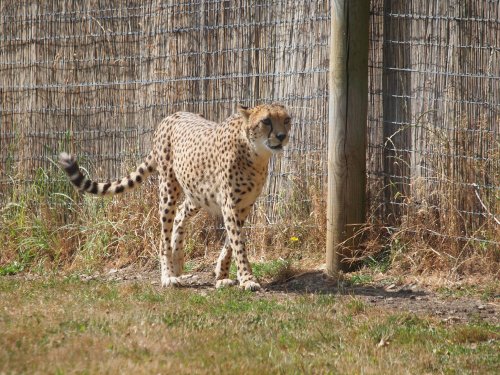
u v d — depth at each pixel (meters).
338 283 13.84
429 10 14.57
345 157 14.26
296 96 15.72
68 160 14.50
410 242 14.65
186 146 14.13
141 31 17.06
